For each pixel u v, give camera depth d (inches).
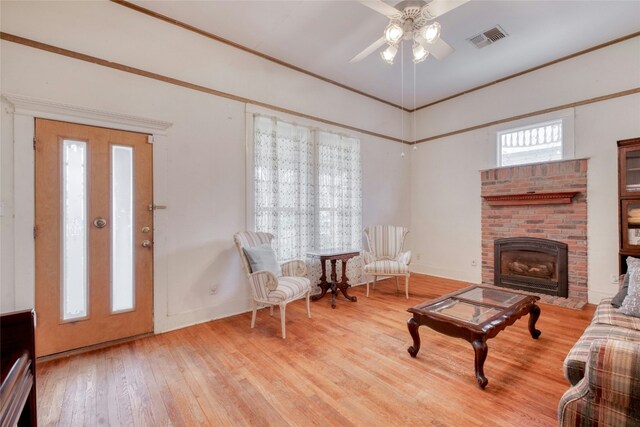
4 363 44.4
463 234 188.7
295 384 77.2
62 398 71.8
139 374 82.4
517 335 104.0
